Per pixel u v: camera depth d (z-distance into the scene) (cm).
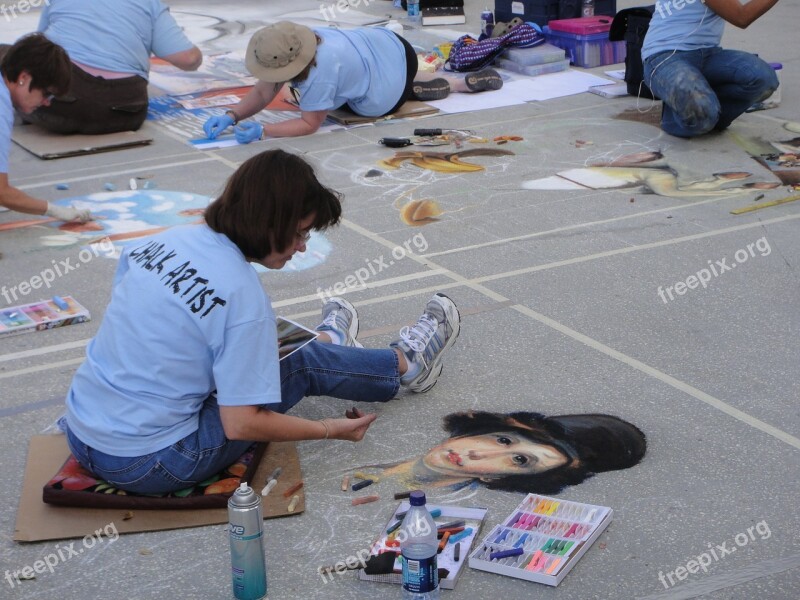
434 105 861
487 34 1012
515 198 636
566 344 440
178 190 671
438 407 390
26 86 554
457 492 334
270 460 350
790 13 1204
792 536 305
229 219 299
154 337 300
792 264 520
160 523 316
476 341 446
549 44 997
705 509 320
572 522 310
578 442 362
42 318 475
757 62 723
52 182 694
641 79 848
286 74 751
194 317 297
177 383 305
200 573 296
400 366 381
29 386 417
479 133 779
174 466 312
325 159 727
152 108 883
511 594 283
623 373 412
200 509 322
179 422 312
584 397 394
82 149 760
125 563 301
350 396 367
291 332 345
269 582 291
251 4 1388
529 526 309
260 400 300
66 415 325
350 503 330
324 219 306
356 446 364
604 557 298
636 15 834
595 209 612
